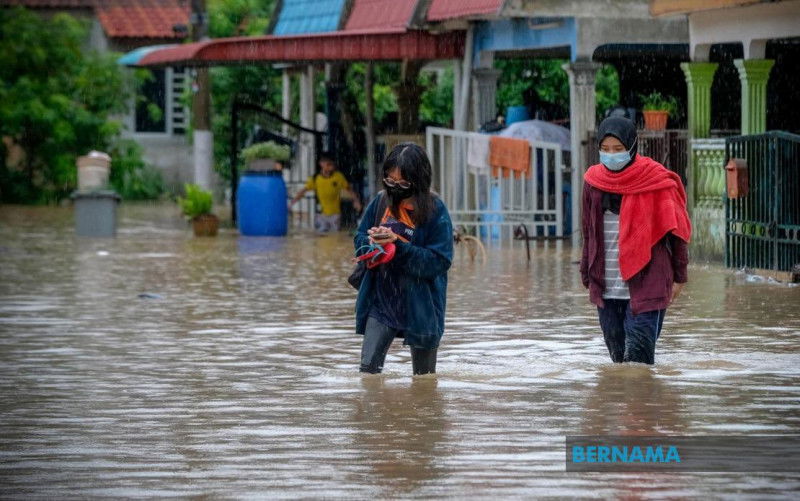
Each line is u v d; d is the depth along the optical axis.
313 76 61.03
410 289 18.28
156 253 42.91
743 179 33.91
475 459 13.75
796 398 16.92
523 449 14.18
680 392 17.34
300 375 19.25
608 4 44.06
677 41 44.62
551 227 46.44
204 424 15.80
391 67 67.88
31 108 75.44
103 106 79.38
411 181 17.64
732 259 35.12
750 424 15.38
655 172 18.58
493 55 49.66
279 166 51.88
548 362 20.03
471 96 49.75
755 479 12.85
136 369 20.05
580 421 15.59
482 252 38.75
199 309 27.72
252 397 17.52
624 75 50.34
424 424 15.50
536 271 35.56
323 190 53.06
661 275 18.70
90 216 50.72
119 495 12.53
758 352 20.78
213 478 13.12
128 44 84.75
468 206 47.00
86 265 38.50
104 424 15.91
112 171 78.44
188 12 86.44
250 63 50.03
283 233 51.69
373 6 54.88
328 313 26.94
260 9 78.75
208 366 20.25
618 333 19.42
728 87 45.34
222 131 72.50
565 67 44.34
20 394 18.02
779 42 40.28
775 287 30.52
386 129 58.19
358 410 16.42
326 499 12.26
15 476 13.32
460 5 46.12
